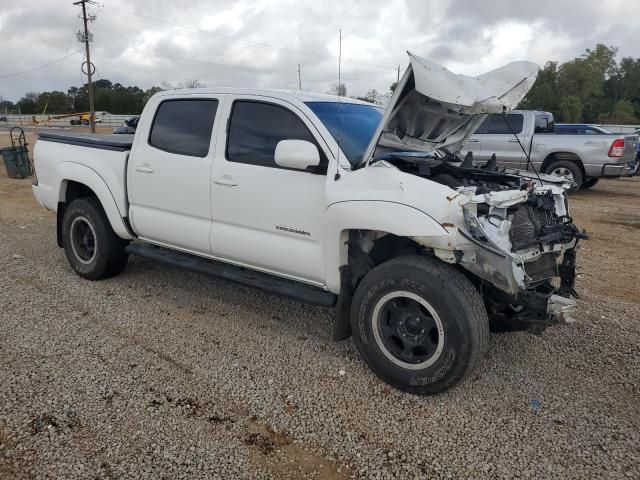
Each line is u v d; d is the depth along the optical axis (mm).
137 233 4996
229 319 4555
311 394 3387
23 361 3705
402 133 3926
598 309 4941
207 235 4320
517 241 3479
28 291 5098
